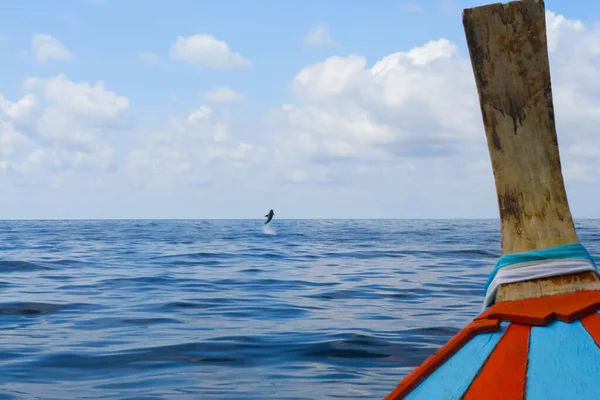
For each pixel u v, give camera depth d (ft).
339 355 23.77
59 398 18.28
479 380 8.32
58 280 49.55
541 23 11.24
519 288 10.95
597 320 9.52
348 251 91.15
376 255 82.38
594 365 8.18
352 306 36.27
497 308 10.53
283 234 167.22
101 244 109.50
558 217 11.34
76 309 34.63
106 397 18.42
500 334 9.64
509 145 11.58
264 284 47.70
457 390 8.20
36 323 30.30
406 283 48.47
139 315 32.65
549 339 9.13
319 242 120.67
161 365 22.25
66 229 219.41
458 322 30.58
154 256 78.33
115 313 33.30
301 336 27.07
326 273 57.00
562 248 11.03
